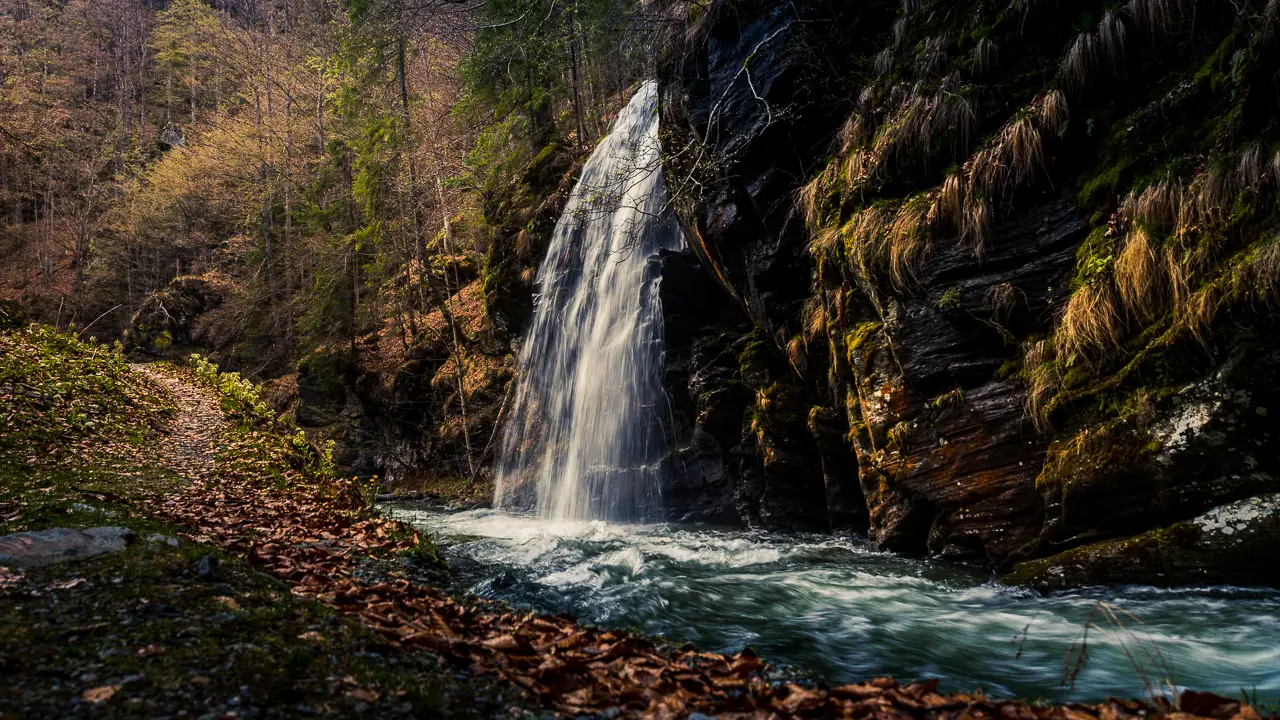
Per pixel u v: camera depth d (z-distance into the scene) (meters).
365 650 3.14
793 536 10.24
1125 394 6.01
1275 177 5.34
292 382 31.50
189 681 2.49
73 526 4.84
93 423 11.17
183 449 11.57
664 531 11.45
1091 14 7.12
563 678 3.22
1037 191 7.15
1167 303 5.87
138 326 39.59
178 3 56.53
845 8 9.64
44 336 16.95
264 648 2.91
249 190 40.09
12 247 53.44
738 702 3.04
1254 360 5.25
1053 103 6.92
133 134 56.06
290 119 38.53
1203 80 6.13
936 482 7.43
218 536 5.92
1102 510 5.98
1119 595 5.58
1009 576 6.36
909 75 8.56
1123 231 6.34
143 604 3.27
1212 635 4.59
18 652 2.61
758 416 11.05
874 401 8.17
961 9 8.31
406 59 27.36
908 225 7.84
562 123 25.62
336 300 26.75
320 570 5.25
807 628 5.24
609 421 14.97
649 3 14.66
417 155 24.77
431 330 23.45
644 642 4.16
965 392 7.35
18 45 60.38
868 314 8.70
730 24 10.93
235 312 37.88
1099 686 3.93
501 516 15.59
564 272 17.64
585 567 7.50
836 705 3.06
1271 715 2.82
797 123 9.86
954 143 7.81
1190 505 5.52
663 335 13.59
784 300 10.61
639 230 14.49
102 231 48.50
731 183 10.77
